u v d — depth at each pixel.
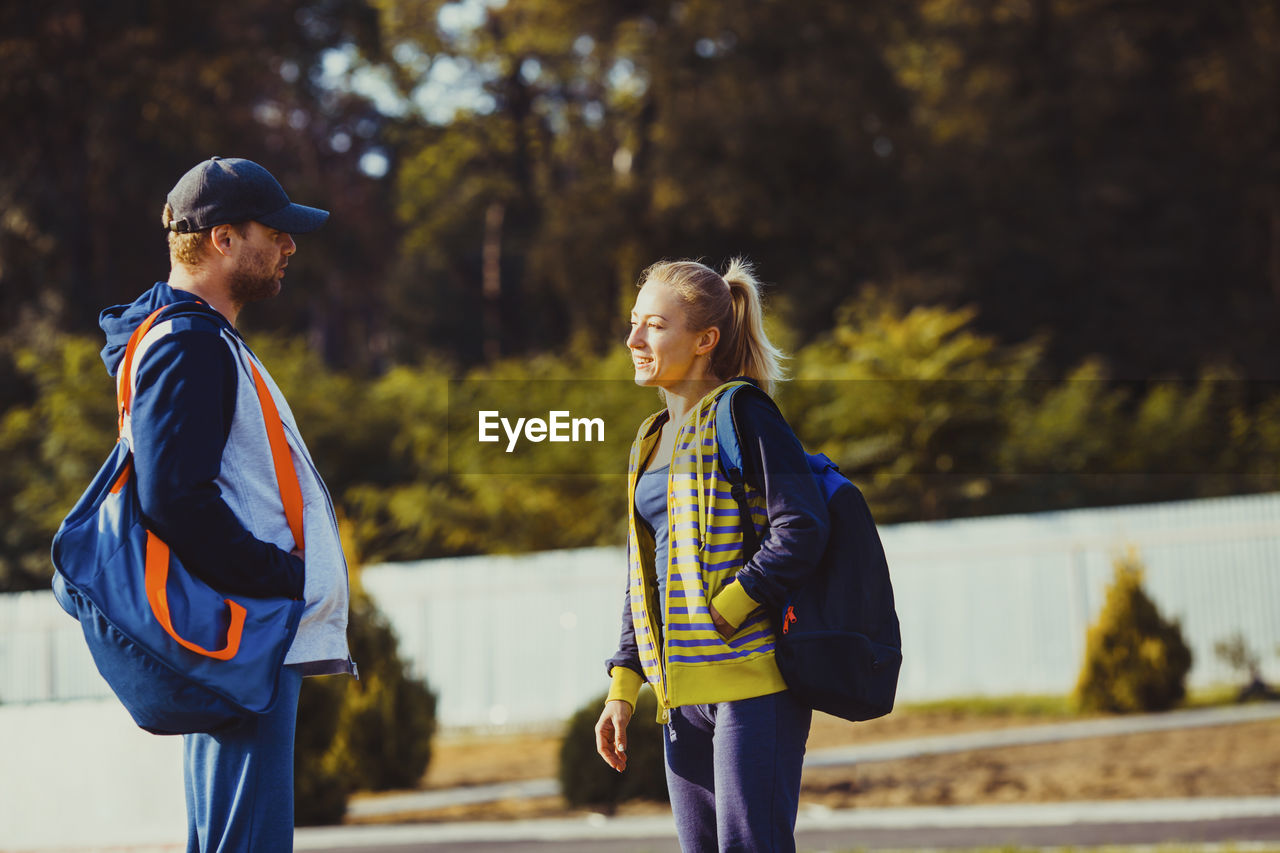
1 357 43.66
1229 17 56.53
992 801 14.25
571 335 60.69
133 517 4.28
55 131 47.69
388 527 33.75
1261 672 22.31
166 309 4.37
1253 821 12.14
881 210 50.44
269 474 4.51
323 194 59.09
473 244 73.00
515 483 29.34
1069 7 58.00
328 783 15.13
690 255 52.28
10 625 25.31
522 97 68.06
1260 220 55.66
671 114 51.81
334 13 55.66
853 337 31.42
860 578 4.75
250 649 4.20
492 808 15.55
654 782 14.73
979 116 57.19
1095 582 23.91
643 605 5.07
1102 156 56.38
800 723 4.77
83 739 12.61
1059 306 53.09
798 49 51.91
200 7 49.84
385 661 18.17
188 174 4.68
